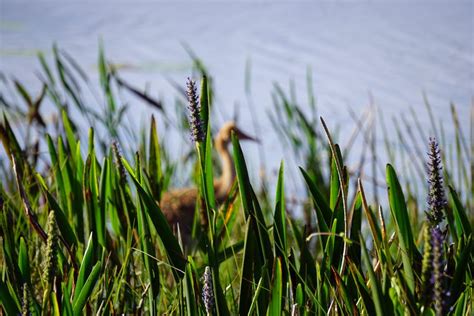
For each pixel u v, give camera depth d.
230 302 5.55
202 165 4.71
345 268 4.75
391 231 7.77
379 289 4.02
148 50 21.73
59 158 6.12
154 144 6.30
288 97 18.55
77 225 5.92
